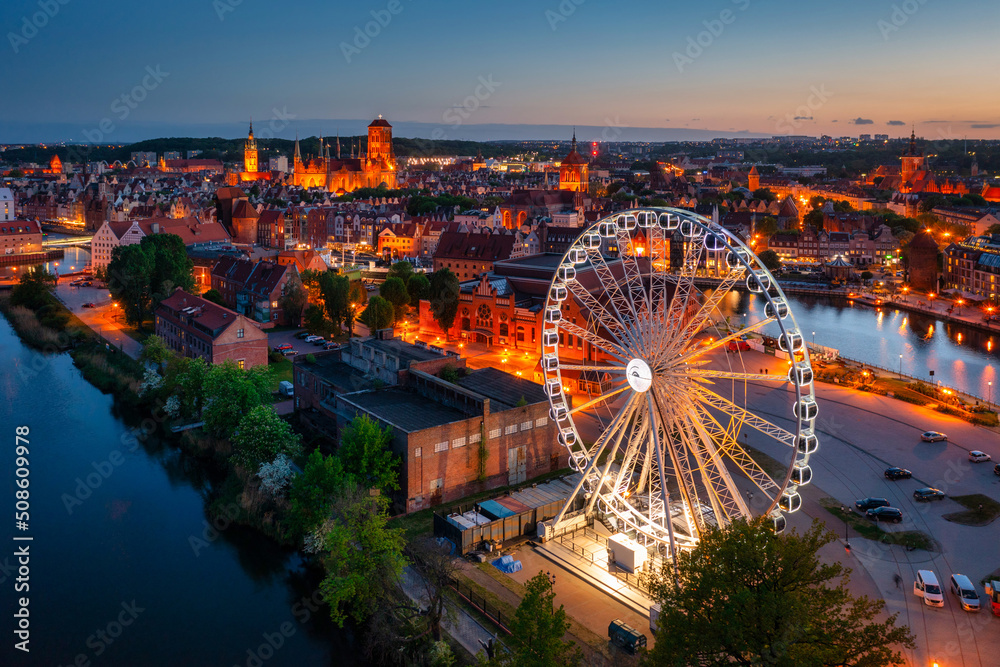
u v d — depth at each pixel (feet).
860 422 455.22
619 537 305.53
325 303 653.30
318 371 449.48
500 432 367.66
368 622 274.77
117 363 563.48
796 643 175.63
